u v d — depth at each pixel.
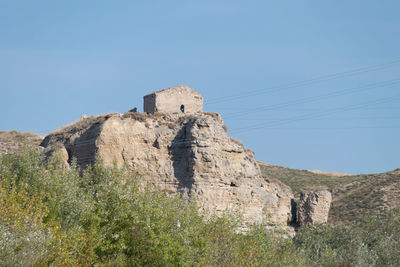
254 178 95.75
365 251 90.94
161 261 61.56
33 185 66.00
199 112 97.44
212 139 88.62
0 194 56.38
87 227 63.00
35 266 51.69
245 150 98.81
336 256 89.75
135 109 98.12
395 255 92.06
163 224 63.66
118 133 88.19
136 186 68.06
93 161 87.25
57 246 54.97
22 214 54.66
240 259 63.41
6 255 50.47
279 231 74.81
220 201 86.62
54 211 62.34
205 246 63.25
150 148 89.38
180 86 97.69
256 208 92.50
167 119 93.19
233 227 69.88
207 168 86.62
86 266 57.88
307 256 81.44
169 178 87.31
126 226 63.72
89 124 94.19
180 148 88.94
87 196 66.12
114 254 61.81
